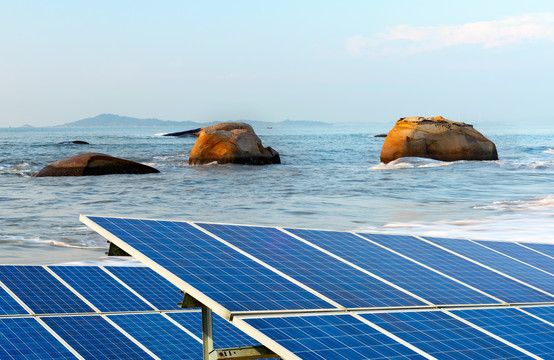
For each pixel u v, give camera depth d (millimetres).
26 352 5754
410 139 52344
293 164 55469
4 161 57938
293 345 3646
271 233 5879
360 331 4082
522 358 4168
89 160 42094
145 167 43500
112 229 4891
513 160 57062
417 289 5203
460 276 5828
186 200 28719
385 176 41812
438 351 4016
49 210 24688
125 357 5840
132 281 7941
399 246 6438
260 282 4516
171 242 4926
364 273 5289
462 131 52781
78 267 8258
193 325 6805
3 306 6727
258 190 33344
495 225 19688
